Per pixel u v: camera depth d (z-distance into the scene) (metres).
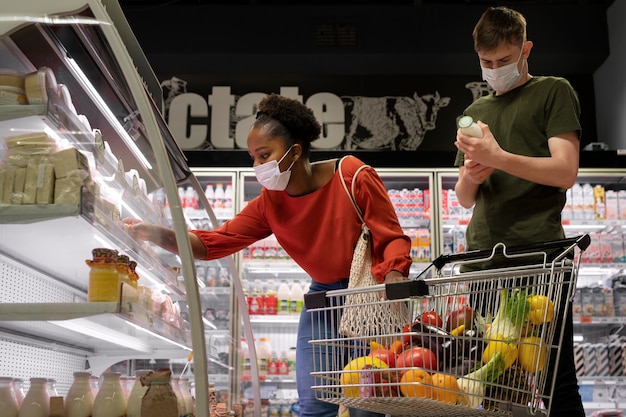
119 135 1.87
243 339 3.23
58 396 1.77
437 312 1.70
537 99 2.57
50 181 1.65
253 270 5.57
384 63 6.36
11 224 1.68
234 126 6.33
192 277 1.60
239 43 6.27
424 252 5.35
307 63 6.38
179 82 6.46
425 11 6.33
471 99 6.45
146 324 1.82
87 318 1.75
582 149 5.89
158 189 1.85
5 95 1.69
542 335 1.71
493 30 2.51
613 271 5.59
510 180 2.53
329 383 1.88
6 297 2.00
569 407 2.20
